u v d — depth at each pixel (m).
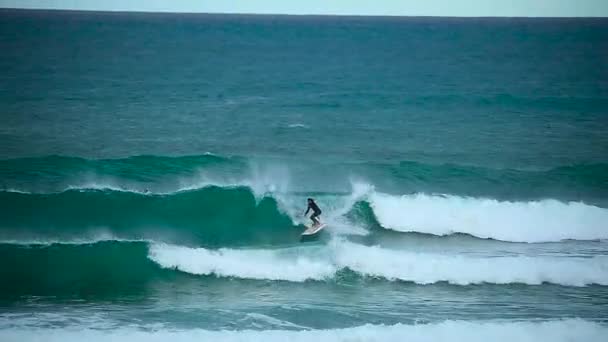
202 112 89.69
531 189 55.25
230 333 32.38
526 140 74.19
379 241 45.28
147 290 38.69
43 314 35.03
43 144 67.50
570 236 46.44
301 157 64.88
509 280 39.00
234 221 48.19
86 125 77.94
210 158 58.97
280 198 49.28
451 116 89.56
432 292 38.19
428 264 39.88
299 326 34.06
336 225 47.34
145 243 41.81
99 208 48.12
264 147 69.12
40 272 40.06
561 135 77.06
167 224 47.56
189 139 72.12
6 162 56.41
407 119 86.88
